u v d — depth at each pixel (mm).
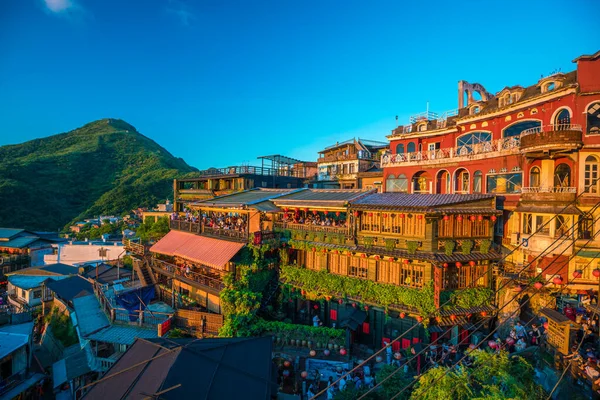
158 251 33594
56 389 24953
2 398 21938
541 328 21734
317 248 28516
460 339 23984
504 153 27922
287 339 25438
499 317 24375
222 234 31188
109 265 46156
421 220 24125
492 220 25328
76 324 30875
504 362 13859
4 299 46500
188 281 30578
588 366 14602
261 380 13172
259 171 51656
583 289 22719
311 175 65000
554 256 23266
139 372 12352
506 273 23922
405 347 24172
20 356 23891
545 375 17188
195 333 25391
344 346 24000
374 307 25781
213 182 53156
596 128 23125
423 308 23203
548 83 26406
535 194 23969
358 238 26875
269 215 33656
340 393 16891
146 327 26484
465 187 33000
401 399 15648
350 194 30828
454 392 12547
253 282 28406
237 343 15094
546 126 25828
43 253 58000
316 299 28578
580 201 22734
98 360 24406
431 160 35594
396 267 25109
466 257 23812
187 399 10852
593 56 23125
